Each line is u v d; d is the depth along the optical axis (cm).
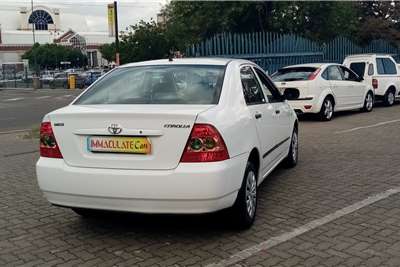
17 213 540
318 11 2308
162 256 409
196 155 392
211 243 434
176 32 2022
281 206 534
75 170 414
